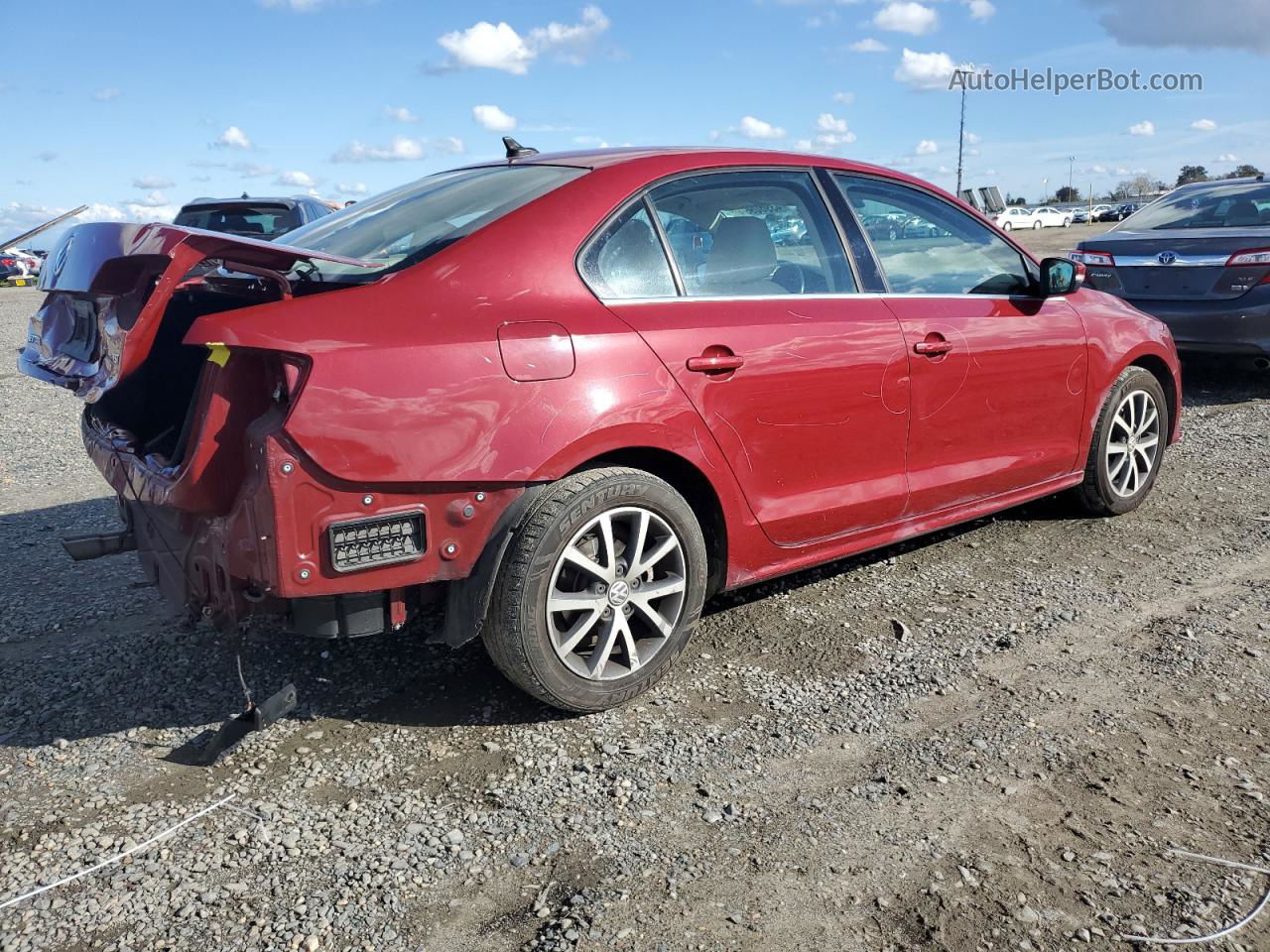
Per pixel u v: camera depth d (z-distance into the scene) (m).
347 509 2.61
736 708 3.17
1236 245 7.46
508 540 2.83
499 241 2.97
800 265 3.63
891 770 2.80
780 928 2.19
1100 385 4.70
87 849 2.49
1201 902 2.26
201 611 2.98
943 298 4.05
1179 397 5.29
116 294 2.78
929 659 3.48
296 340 2.54
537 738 3.00
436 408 2.67
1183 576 4.23
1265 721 3.04
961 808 2.62
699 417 3.19
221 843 2.51
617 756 2.89
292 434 2.50
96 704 3.25
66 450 7.15
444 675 3.41
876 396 3.69
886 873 2.37
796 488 3.54
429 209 3.34
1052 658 3.48
